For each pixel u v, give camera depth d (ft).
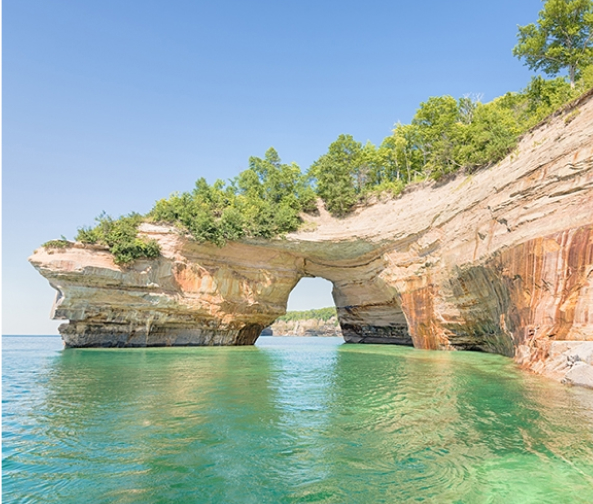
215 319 111.34
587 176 47.24
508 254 56.75
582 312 40.73
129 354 78.95
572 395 32.58
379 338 125.39
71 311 96.02
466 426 24.64
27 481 17.04
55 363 60.85
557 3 87.81
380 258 100.58
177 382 41.73
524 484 16.81
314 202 115.55
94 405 30.35
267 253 114.01
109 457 19.75
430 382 40.50
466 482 17.07
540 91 96.58
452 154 86.58
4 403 31.04
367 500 15.58
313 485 16.87
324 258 114.62
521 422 25.23
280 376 46.03
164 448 20.98
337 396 33.88
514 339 54.29
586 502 15.34
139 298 99.60
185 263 105.91
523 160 60.80
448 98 115.34
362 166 120.98
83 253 95.55
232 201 117.50
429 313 84.69
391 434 23.25
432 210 84.69
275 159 135.03
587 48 91.30
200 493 16.12
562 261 45.32
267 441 22.08
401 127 118.11
